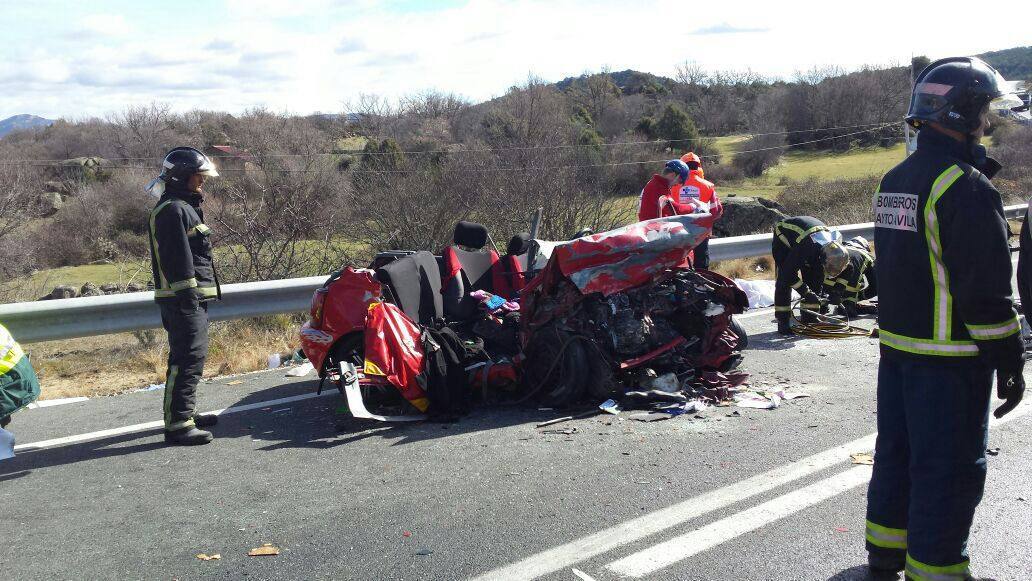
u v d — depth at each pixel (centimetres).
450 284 706
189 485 492
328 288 646
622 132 4984
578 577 366
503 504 447
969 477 320
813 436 543
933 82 326
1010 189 2688
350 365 592
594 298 639
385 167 1709
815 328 877
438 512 440
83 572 385
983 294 302
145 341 898
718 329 669
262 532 422
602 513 432
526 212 1653
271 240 1377
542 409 622
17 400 536
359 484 484
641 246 624
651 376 629
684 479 475
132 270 1556
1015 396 319
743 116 6738
